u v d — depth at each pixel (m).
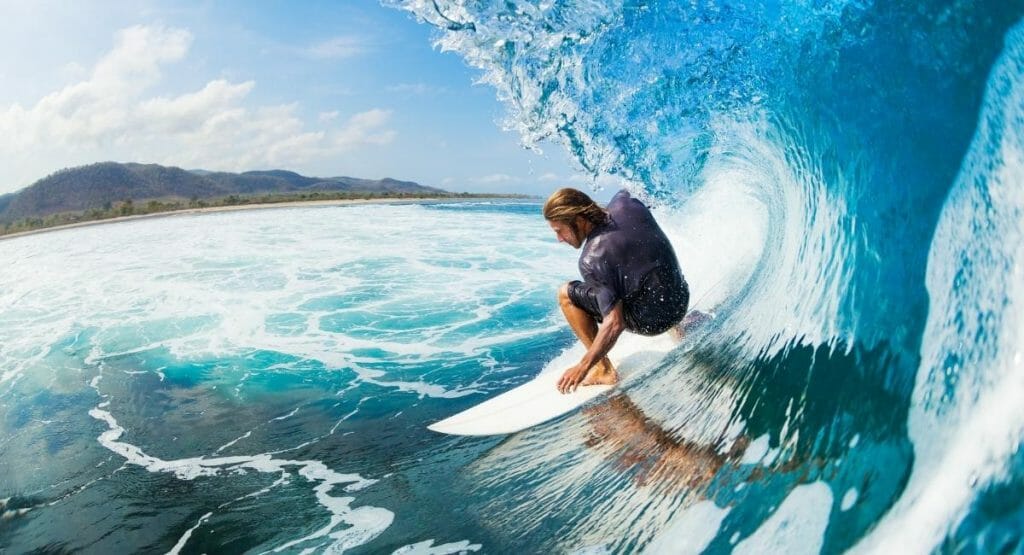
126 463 3.45
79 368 5.42
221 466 3.31
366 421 3.83
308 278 9.16
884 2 2.38
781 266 3.28
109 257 12.51
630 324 3.05
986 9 1.88
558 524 2.14
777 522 1.52
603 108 4.22
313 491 2.88
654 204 5.10
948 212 1.79
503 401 3.58
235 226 18.25
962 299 1.52
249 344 5.86
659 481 2.12
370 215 22.11
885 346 1.78
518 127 4.56
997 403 1.18
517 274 9.34
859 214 2.43
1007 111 1.68
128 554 2.50
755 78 3.53
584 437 2.74
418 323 6.42
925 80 2.13
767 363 2.42
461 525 2.32
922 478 1.22
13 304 8.52
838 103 2.77
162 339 6.21
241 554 2.40
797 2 2.97
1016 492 0.98
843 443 1.62
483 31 4.16
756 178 4.34
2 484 3.28
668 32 3.67
